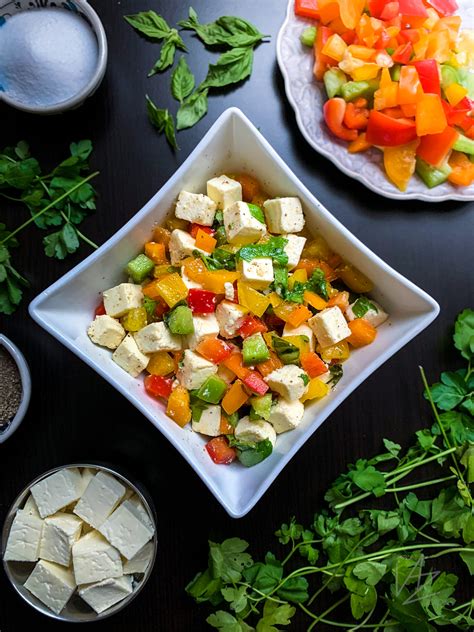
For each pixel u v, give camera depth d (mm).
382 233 469
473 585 471
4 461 465
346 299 404
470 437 458
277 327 406
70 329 385
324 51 438
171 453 467
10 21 454
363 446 466
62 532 426
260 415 386
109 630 469
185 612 470
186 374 381
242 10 470
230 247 398
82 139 464
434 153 445
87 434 465
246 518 467
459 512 452
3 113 464
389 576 463
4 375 445
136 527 425
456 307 470
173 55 465
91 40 454
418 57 450
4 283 457
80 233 454
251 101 468
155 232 405
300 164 469
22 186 449
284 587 451
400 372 469
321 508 466
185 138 466
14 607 470
